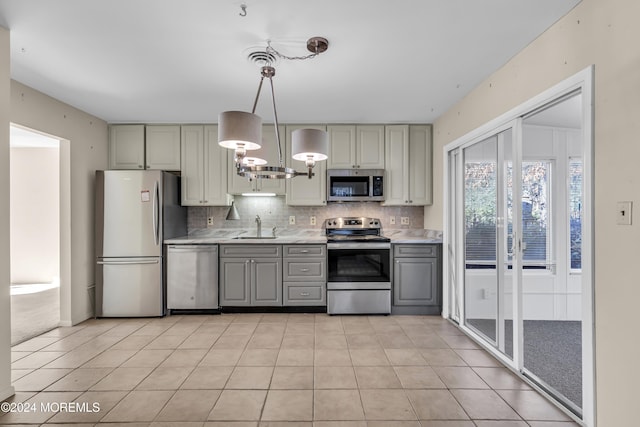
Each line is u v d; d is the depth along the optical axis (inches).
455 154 142.8
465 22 78.7
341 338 122.2
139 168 160.2
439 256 150.6
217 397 83.4
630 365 60.0
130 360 104.2
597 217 66.7
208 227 173.6
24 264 211.3
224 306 151.3
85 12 74.3
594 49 67.5
